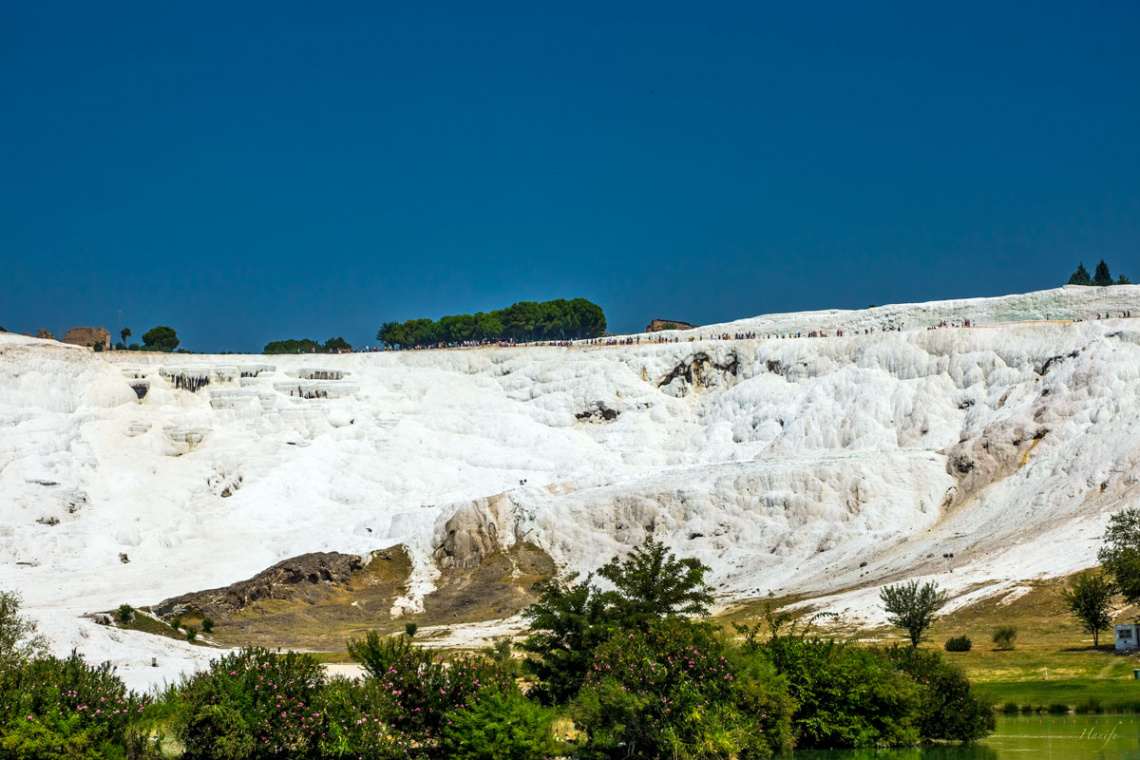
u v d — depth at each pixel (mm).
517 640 78938
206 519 122562
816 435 124188
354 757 39781
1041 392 112625
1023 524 93000
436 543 111062
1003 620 73250
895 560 92688
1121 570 66938
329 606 99562
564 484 119875
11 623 53406
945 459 109250
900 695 44594
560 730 44344
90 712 38406
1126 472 92312
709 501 108625
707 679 42250
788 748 43031
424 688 42062
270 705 40156
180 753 39062
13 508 115000
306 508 126438
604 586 100125
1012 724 49375
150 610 89438
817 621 78438
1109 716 50406
